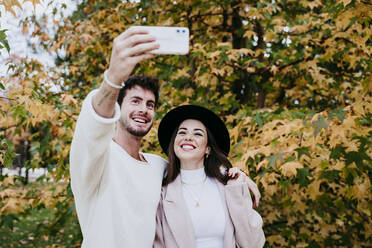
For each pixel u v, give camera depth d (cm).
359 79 248
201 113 192
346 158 203
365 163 232
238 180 183
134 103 171
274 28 325
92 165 129
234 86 383
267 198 365
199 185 182
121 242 140
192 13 376
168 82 399
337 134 199
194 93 367
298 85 378
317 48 325
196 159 186
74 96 305
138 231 146
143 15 395
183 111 193
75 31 368
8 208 280
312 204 317
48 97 237
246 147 255
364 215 339
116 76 106
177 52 110
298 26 319
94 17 409
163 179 183
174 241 161
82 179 133
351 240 341
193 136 184
